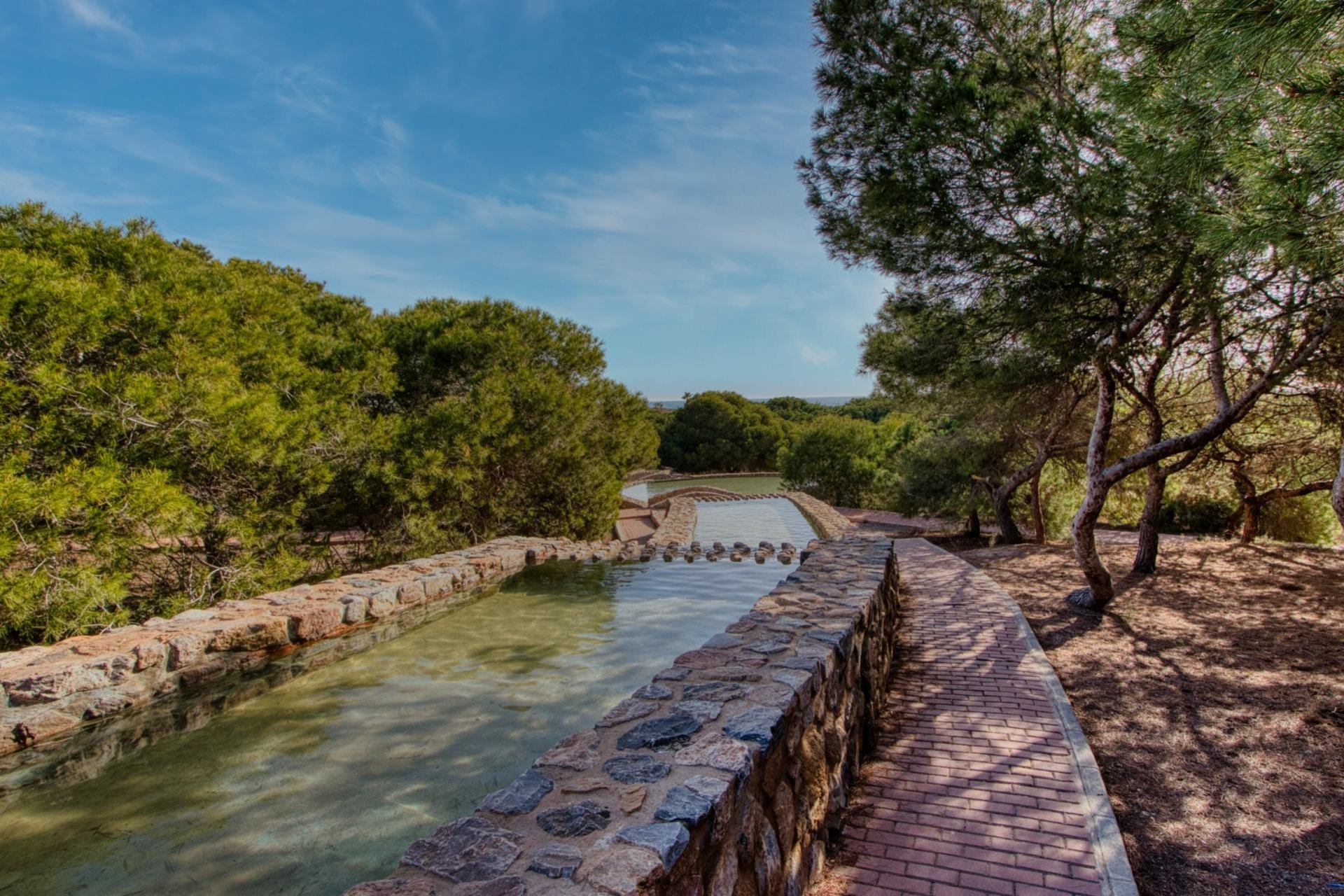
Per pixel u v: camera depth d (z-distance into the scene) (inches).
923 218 231.5
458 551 350.9
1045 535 657.6
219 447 284.8
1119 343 262.4
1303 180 137.5
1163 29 142.9
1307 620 273.1
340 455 368.5
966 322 266.4
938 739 175.2
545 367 600.7
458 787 133.8
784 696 114.2
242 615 204.7
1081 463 583.2
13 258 244.1
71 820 122.9
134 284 337.1
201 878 105.0
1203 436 275.9
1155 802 144.9
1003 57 257.3
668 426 1995.6
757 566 367.6
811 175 264.5
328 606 217.3
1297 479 448.8
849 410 2000.5
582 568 361.7
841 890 114.7
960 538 695.1
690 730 100.7
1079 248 221.9
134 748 152.0
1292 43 117.0
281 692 186.4
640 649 222.2
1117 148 187.9
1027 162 217.2
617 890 63.0
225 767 142.9
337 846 113.5
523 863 68.5
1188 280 243.8
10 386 237.1
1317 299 248.1
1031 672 224.2
